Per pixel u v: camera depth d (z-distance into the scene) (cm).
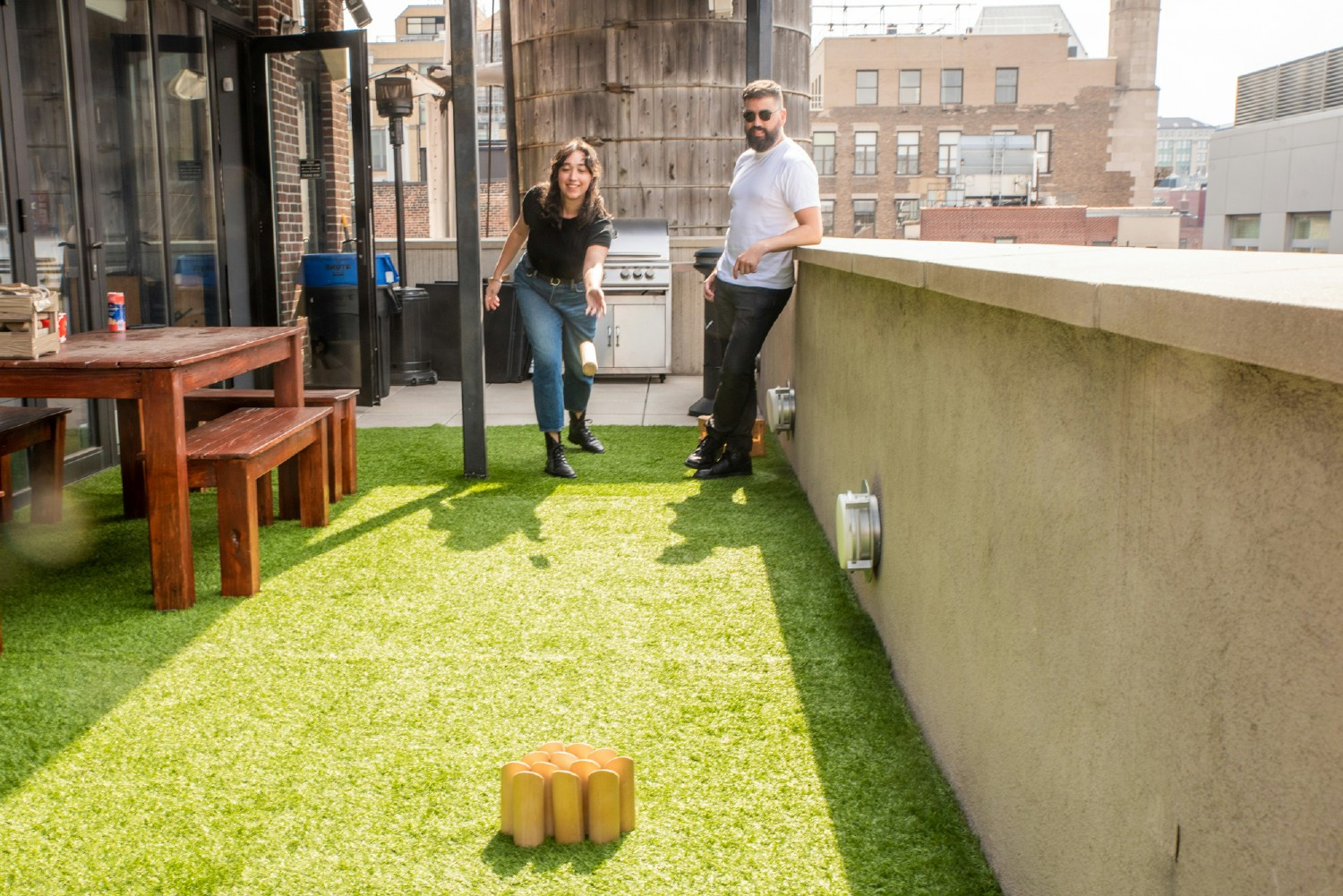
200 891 209
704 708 290
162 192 743
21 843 225
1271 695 108
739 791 246
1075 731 166
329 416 523
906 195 7594
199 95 793
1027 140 7619
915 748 266
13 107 550
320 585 397
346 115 1002
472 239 569
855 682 306
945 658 252
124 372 364
